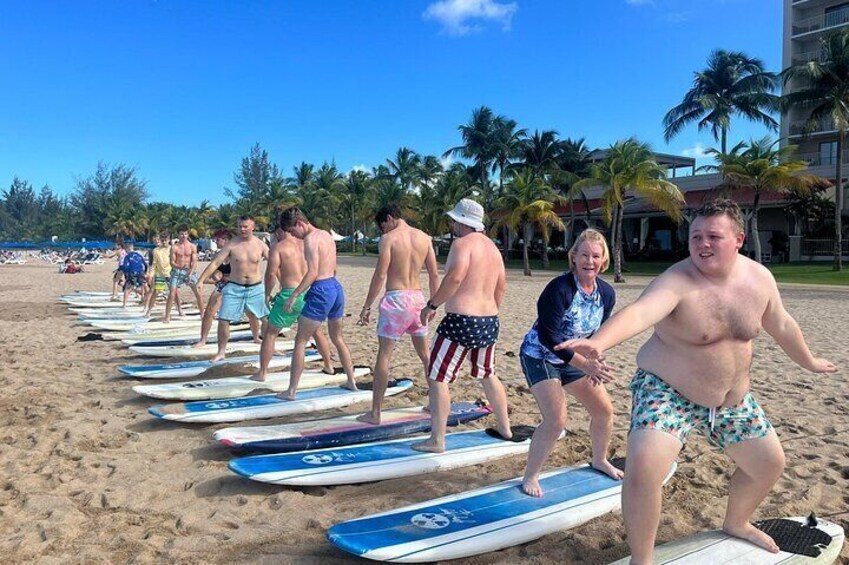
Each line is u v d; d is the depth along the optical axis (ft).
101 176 336.29
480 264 14.99
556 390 12.74
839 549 10.71
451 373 15.58
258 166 332.39
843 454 16.88
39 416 19.93
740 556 10.21
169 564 11.04
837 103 103.96
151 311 49.24
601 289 12.44
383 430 17.43
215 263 26.78
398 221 17.99
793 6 154.92
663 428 9.24
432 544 10.85
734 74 158.10
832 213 125.70
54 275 107.76
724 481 15.07
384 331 17.80
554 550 11.53
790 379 25.73
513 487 13.34
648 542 9.24
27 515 12.86
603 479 13.91
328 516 13.09
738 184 107.76
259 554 11.43
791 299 65.98
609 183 101.24
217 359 27.22
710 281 9.14
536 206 111.86
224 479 14.94
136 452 16.99
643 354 9.86
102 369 27.58
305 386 23.30
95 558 11.09
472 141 185.16
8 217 428.56
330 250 20.95
